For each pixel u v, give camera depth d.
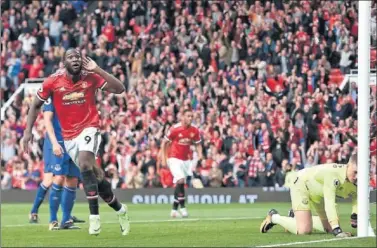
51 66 43.66
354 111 38.75
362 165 15.07
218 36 43.12
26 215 27.80
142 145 37.97
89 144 16.69
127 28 44.72
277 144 37.09
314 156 36.97
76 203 34.56
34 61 43.50
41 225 22.03
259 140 37.41
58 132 20.30
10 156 38.84
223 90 39.97
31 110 17.12
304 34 42.47
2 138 39.06
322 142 37.38
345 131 37.66
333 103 38.84
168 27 44.31
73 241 16.42
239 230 18.94
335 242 14.20
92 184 16.53
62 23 45.28
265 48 42.38
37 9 45.50
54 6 46.03
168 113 39.41
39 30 44.81
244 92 40.56
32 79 42.81
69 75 16.67
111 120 38.91
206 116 39.53
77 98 16.70
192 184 36.16
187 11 44.56
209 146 37.22
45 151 22.39
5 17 45.03
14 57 43.78
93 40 44.72
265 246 13.89
